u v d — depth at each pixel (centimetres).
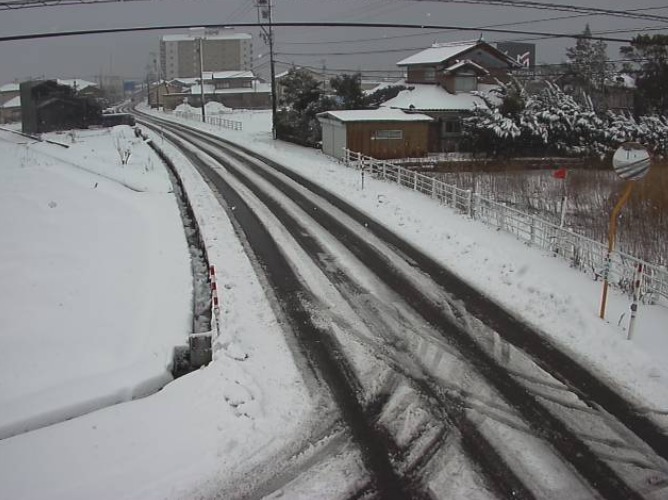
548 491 682
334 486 698
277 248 1623
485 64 4359
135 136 4953
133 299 1307
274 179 2744
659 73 4028
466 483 697
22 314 1230
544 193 2353
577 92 4541
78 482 705
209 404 864
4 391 938
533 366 970
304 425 819
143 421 827
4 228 1859
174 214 2088
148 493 687
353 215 2012
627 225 1728
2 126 7194
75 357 1049
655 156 3378
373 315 1178
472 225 1814
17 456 754
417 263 1498
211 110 9562
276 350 1033
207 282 1437
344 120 3372
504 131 3494
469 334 1091
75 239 1758
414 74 4609
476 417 830
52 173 2886
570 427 804
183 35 16000
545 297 1233
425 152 3547
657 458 738
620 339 1026
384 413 845
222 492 691
